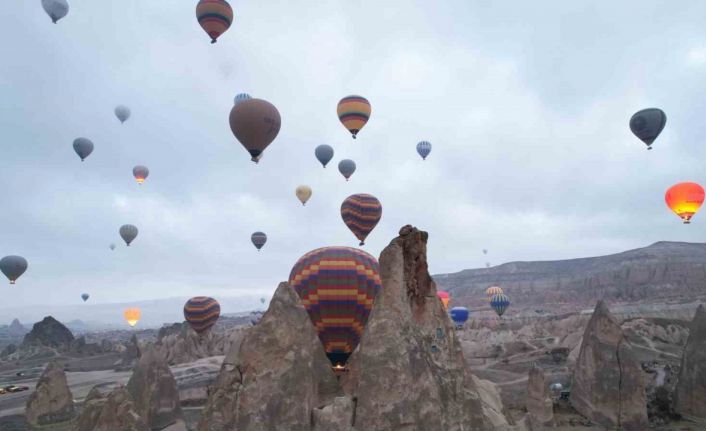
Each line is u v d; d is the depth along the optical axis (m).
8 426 42.25
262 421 15.16
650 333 79.00
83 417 24.22
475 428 16.47
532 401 38.81
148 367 37.00
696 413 38.28
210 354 83.44
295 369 15.95
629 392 36.19
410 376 15.67
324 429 15.14
